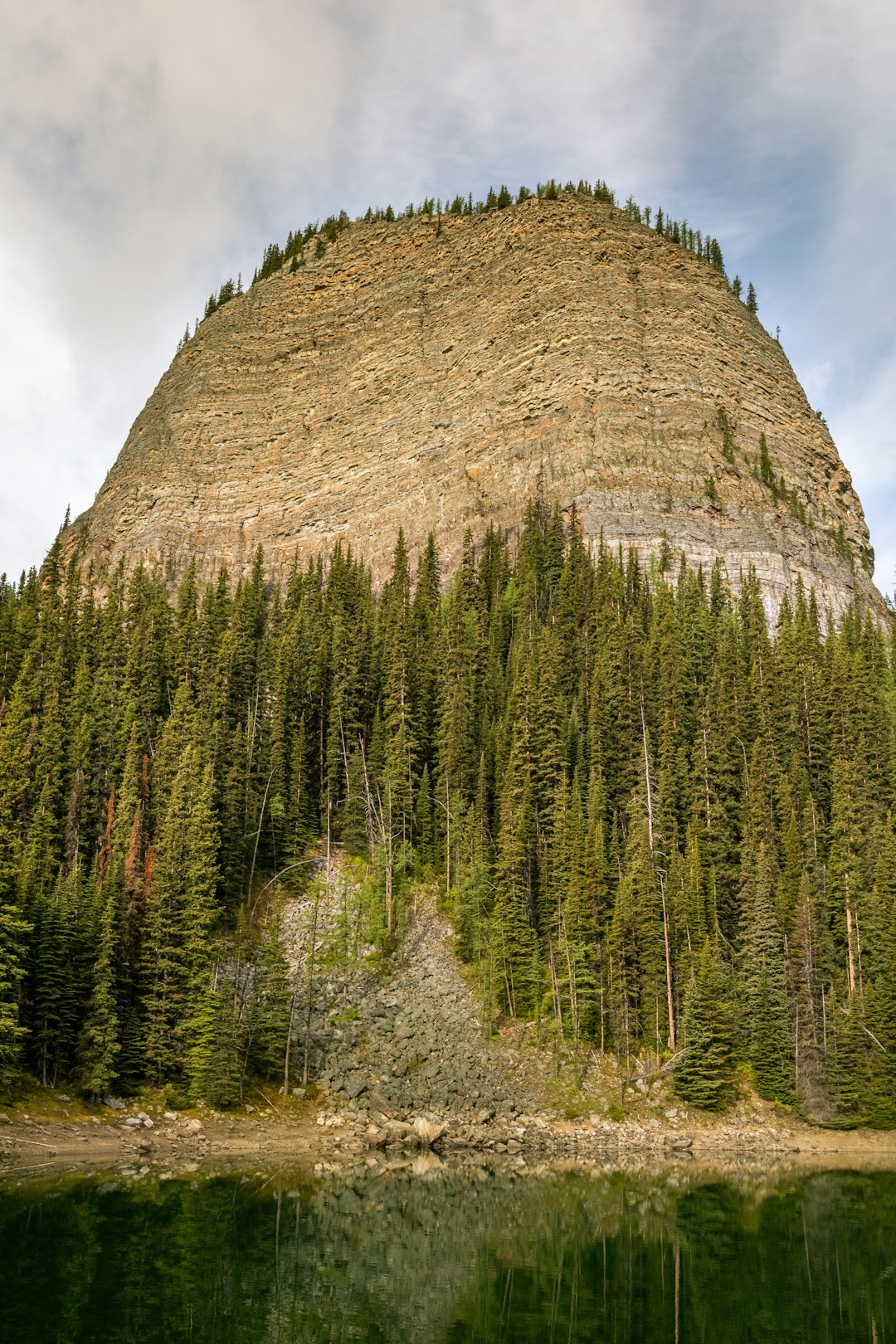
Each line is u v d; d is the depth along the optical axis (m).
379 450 192.62
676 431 169.12
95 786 97.44
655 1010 79.88
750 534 152.75
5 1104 63.44
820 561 156.00
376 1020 80.69
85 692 106.62
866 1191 58.09
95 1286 36.28
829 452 186.25
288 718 107.12
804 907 82.31
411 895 95.56
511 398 181.12
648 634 115.50
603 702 104.69
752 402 180.25
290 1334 32.72
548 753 93.62
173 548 188.50
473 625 127.31
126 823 90.19
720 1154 70.62
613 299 190.62
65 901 71.81
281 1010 75.75
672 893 84.31
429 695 112.69
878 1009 79.56
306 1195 53.97
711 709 103.12
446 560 163.50
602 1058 79.00
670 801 91.62
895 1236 46.53
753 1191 57.47
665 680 103.88
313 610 138.50
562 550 145.75
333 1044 78.44
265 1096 73.38
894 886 84.00
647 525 152.75
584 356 179.88
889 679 121.94
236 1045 72.56
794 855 87.62
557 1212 51.22
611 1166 65.50
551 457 167.62
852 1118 76.38
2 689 111.94
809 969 80.38
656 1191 57.28
